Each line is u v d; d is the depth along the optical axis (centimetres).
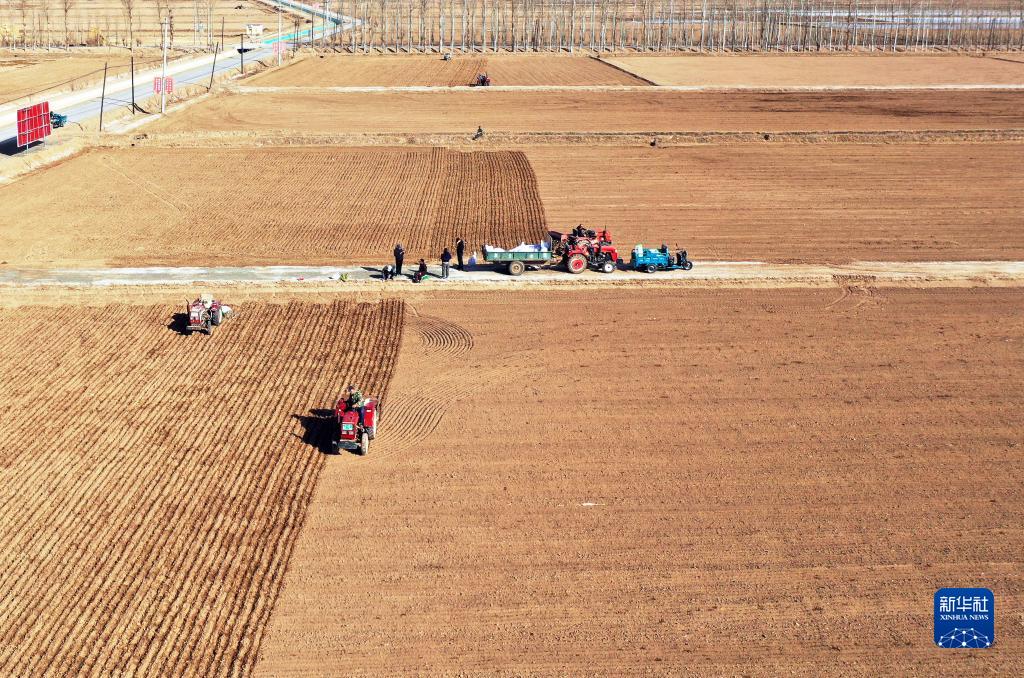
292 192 5647
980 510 2539
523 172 6109
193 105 8325
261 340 3634
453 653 2053
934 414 3056
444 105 8500
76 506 2552
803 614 2164
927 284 4200
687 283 4175
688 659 2038
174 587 2250
